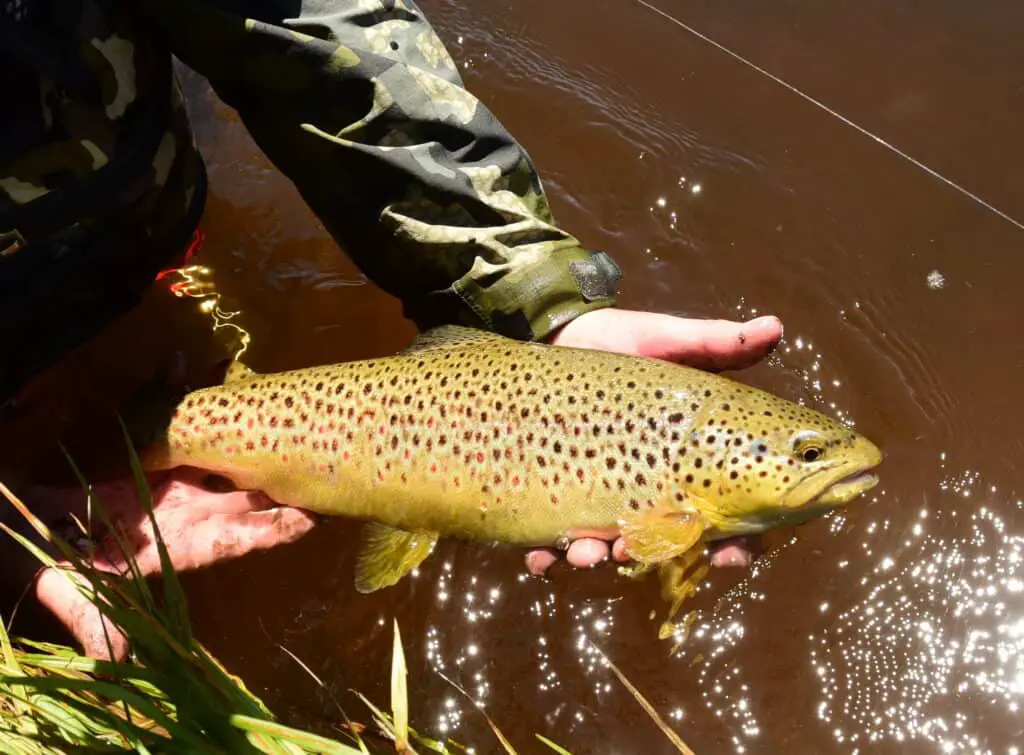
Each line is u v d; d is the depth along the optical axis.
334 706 0.60
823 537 0.64
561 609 0.63
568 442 0.57
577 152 0.86
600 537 0.58
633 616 0.63
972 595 0.62
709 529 0.58
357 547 0.65
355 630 0.62
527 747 0.59
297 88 0.59
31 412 0.66
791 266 0.78
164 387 0.63
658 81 0.91
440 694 0.60
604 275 0.63
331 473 0.60
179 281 0.75
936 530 0.65
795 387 0.72
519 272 0.61
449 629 0.63
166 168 0.64
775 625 0.62
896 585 0.63
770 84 0.91
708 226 0.81
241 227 0.79
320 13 0.58
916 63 0.92
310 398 0.61
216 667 0.49
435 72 0.61
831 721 0.59
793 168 0.84
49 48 0.54
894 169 0.84
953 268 0.78
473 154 0.62
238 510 0.62
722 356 0.61
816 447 0.56
